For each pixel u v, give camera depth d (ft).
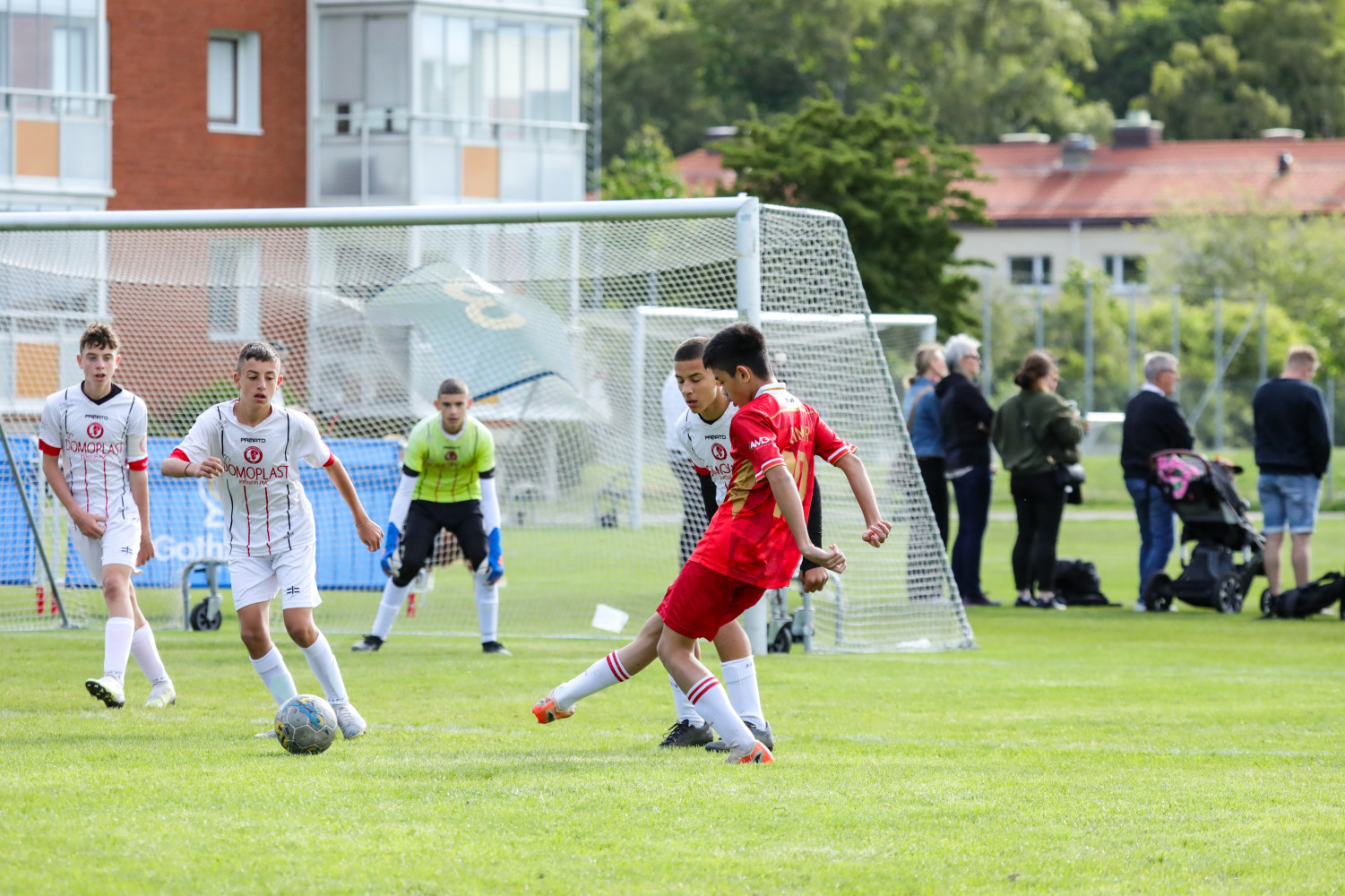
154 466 89.51
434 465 74.54
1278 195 440.04
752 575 43.24
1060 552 150.20
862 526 83.41
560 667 68.49
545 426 95.76
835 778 40.96
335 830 33.94
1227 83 552.82
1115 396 277.64
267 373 48.80
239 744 46.24
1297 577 97.30
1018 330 310.86
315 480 91.30
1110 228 452.35
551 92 219.00
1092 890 29.91
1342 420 261.44
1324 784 41.11
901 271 266.36
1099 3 588.91
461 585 98.22
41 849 31.76
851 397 79.51
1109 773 42.75
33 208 191.83
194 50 204.85
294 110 212.43
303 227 78.13
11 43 189.26
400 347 96.73
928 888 29.94
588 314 91.61
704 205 74.23
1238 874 31.12
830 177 262.88
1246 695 61.05
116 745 45.70
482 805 36.70
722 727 43.75
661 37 521.24
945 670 69.00
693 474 77.66
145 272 88.74
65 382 95.76
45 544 84.69
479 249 86.79
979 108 513.45
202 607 84.23
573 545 95.86
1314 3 552.41
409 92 209.05
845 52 509.35
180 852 31.71
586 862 31.50
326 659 49.80
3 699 56.80
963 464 103.24
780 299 77.71
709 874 30.66
